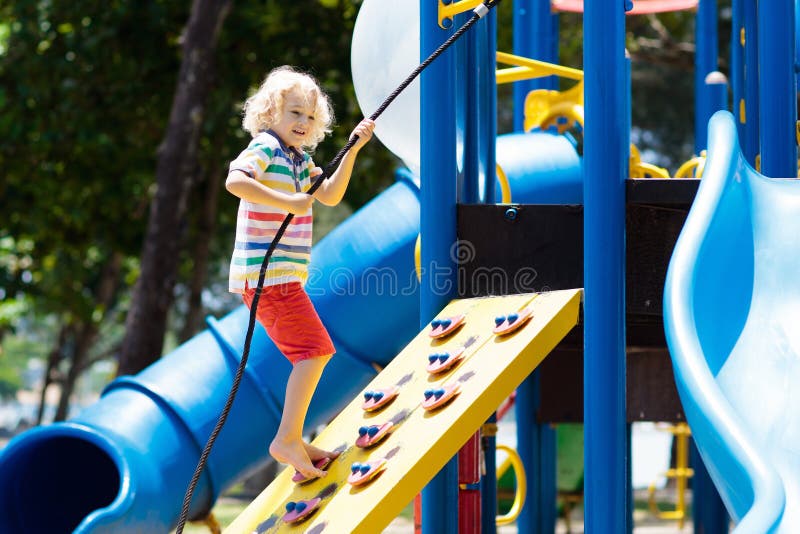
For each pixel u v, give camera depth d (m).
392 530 22.59
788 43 7.85
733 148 6.86
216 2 19.34
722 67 29.83
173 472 11.03
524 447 12.92
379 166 24.97
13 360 136.12
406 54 8.20
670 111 39.34
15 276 32.34
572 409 12.59
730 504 4.95
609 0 6.82
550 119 13.08
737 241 6.47
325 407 11.50
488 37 8.78
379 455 6.27
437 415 6.17
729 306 6.16
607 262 6.75
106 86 24.86
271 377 11.35
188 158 19.02
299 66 23.98
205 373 11.51
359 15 8.73
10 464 11.26
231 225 33.12
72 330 44.47
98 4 24.48
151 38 24.56
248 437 11.34
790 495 4.82
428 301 7.69
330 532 5.70
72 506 12.30
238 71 24.34
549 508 13.07
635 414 12.21
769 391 5.57
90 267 36.50
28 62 24.95
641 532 21.75
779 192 6.83
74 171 26.41
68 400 39.91
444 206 7.66
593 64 6.84
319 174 7.52
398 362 7.45
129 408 11.34
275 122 7.30
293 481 7.03
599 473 6.58
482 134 8.69
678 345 5.46
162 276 18.67
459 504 7.77
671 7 14.41
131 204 27.52
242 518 7.06
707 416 5.05
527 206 7.55
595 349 6.71
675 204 7.04
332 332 11.35
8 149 26.02
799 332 5.88
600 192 6.79
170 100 25.20
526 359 6.14
